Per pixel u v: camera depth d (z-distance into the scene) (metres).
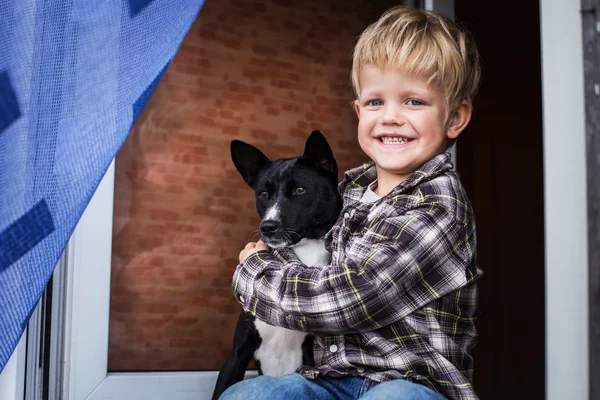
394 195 1.26
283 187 1.61
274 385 1.08
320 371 1.17
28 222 0.93
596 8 1.43
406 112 1.28
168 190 2.02
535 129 2.78
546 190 1.44
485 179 2.79
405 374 1.11
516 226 2.71
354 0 2.35
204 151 2.08
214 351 2.00
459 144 2.81
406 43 1.28
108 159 0.95
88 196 0.94
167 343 1.95
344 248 1.30
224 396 1.08
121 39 1.00
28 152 0.96
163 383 1.86
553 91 1.45
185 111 2.07
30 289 0.91
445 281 1.17
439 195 1.22
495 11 2.88
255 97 2.18
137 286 1.94
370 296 1.12
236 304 2.04
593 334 1.38
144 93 0.97
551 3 1.47
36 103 0.97
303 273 1.18
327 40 2.30
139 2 1.01
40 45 0.99
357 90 1.39
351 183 1.49
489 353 2.61
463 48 1.36
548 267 1.42
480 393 2.55
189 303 1.99
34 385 1.42
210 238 2.04
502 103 2.85
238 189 2.10
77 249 1.72
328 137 2.28
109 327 1.89
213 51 2.13
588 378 1.38
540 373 2.49
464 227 1.21
